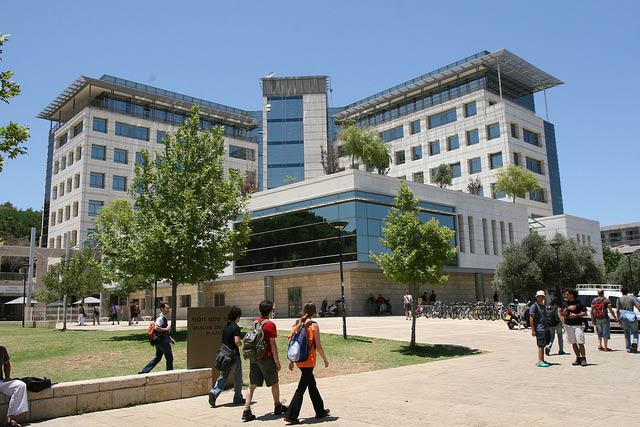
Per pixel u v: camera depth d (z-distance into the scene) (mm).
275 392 8305
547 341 13797
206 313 11367
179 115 79500
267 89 84938
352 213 35062
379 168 52281
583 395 9148
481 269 44812
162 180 23641
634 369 12156
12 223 92125
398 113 79000
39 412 8383
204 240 23484
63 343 21109
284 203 39781
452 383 11336
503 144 64938
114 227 24781
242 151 84938
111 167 69312
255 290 41500
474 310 32188
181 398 10266
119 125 71188
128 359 16500
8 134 9492
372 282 36594
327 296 36531
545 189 69562
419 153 74875
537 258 36938
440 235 19297
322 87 84688
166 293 51844
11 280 62625
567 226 57750
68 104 75750
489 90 69375
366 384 11797
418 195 40781
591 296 24625
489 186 65500
